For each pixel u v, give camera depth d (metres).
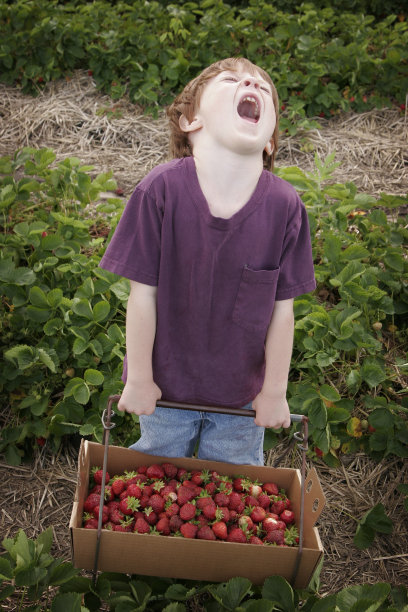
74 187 3.46
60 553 2.31
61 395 2.77
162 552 1.80
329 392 2.58
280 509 2.06
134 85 5.03
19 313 2.84
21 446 2.67
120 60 5.10
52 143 4.65
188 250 1.61
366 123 5.00
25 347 2.60
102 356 2.74
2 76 5.16
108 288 2.87
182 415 1.96
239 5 6.84
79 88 5.15
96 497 1.97
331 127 4.97
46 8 5.40
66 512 2.46
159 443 2.04
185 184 1.58
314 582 2.16
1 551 2.29
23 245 3.10
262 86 1.63
